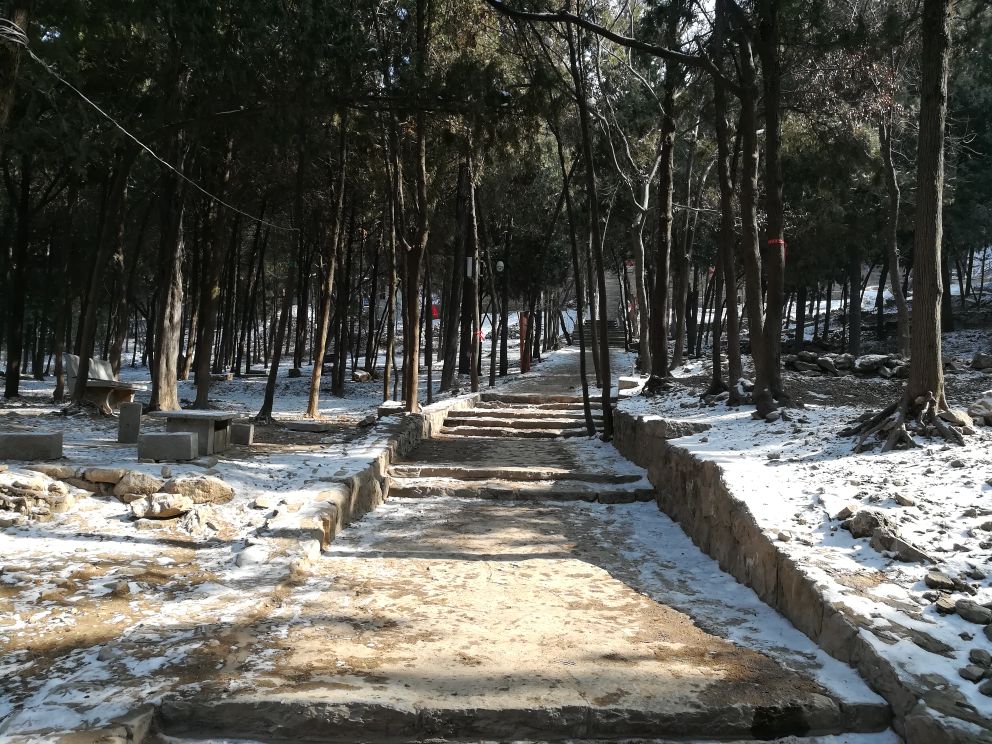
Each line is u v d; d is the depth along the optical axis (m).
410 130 14.66
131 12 9.43
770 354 9.91
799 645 4.40
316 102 10.80
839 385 14.06
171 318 14.61
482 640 4.49
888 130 17.81
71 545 5.75
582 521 8.22
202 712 3.47
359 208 23.12
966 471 5.81
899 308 18.73
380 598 5.28
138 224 22.48
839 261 26.02
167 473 6.95
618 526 8.02
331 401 21.92
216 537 6.18
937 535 4.89
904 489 5.72
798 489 6.21
